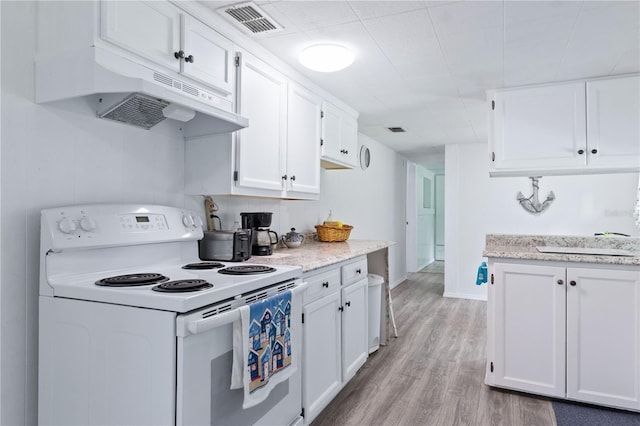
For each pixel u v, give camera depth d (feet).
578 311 7.46
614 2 5.80
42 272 4.55
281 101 7.88
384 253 11.42
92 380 4.19
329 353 7.38
